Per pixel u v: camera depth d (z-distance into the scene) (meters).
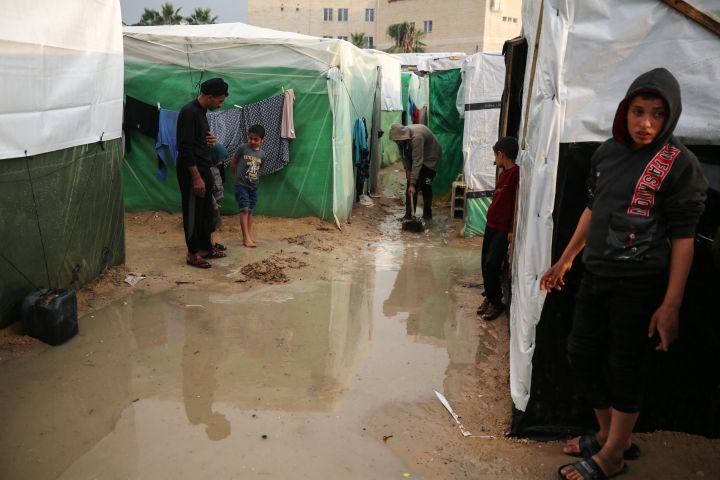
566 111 3.07
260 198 8.69
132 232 7.89
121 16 5.88
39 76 4.48
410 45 52.00
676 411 3.24
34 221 4.59
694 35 2.89
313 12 61.88
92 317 4.97
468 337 4.91
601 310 2.69
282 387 3.92
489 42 50.69
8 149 4.18
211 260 6.77
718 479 2.86
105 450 3.14
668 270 2.47
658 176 2.39
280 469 3.00
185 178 6.20
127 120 8.37
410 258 7.36
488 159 8.17
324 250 7.49
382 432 3.40
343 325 5.09
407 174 9.41
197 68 8.29
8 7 4.08
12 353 4.17
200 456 3.10
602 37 2.99
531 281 3.20
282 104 8.24
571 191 3.14
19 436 3.24
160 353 4.36
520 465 3.05
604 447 2.80
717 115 2.89
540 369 3.31
